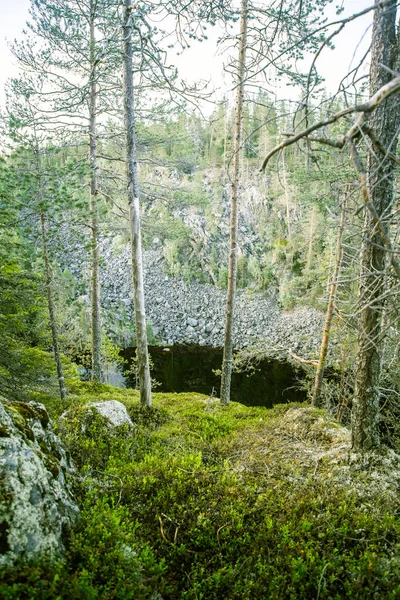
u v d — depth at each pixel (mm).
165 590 3404
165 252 38125
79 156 11938
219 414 11328
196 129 38656
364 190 1894
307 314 31141
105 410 8773
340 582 3582
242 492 5184
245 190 37344
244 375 22828
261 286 34812
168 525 4422
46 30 10422
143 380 10836
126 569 3277
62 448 4855
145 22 6758
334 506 4703
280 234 33938
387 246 1991
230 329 12039
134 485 5141
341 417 10156
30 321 10398
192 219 37531
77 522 3691
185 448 7566
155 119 11336
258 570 3766
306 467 5984
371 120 4023
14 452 3502
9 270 8938
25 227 9000
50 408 9852
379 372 5543
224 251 37000
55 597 2596
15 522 3002
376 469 5398
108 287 35625
